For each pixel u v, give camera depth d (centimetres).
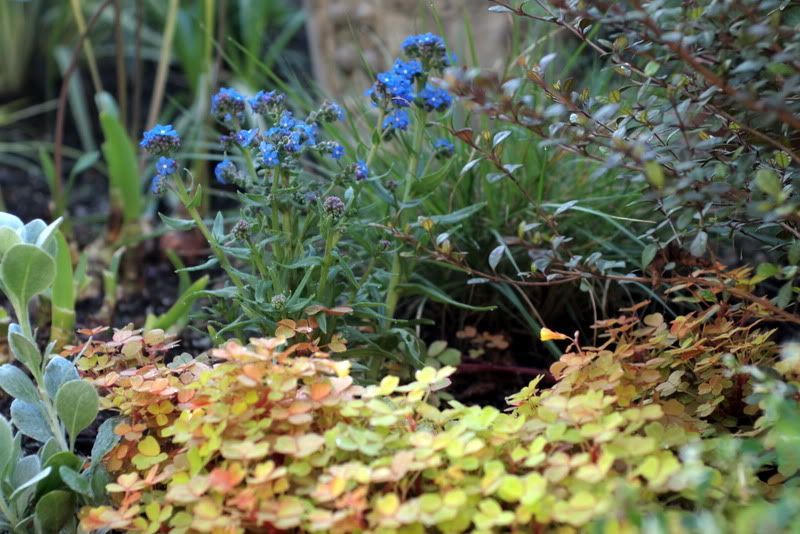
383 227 104
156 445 97
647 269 104
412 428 95
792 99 96
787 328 117
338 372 95
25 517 98
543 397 98
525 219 118
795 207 92
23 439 110
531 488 89
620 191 119
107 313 125
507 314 121
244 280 108
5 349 118
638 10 92
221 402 96
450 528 90
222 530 91
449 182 118
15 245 98
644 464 89
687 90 98
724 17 94
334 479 91
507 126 119
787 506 85
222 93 105
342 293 110
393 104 105
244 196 104
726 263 126
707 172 98
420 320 107
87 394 98
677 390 101
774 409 91
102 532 98
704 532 86
